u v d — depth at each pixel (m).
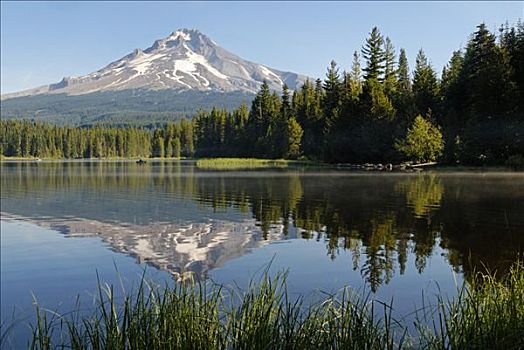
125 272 13.74
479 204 26.44
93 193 36.59
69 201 31.44
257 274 13.00
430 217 22.17
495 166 59.75
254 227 20.58
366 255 14.96
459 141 63.94
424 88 81.62
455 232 18.41
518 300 6.77
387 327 6.27
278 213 24.59
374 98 78.50
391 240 17.22
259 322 6.03
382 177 49.19
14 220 23.56
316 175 54.50
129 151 172.62
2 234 19.84
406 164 69.12
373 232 18.86
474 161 62.34
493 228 19.08
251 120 117.94
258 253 15.66
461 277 12.22
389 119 76.12
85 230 20.62
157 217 23.92
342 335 6.04
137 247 17.08
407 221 21.23
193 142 152.62
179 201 30.59
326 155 85.56
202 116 142.25
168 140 160.25
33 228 21.23
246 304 6.28
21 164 109.38
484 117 64.44
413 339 7.47
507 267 12.99
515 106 63.62
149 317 6.01
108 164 107.62
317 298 10.18
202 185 42.75
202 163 101.75
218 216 23.95
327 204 27.83
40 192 38.00
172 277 12.97
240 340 5.91
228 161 100.00
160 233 19.59
